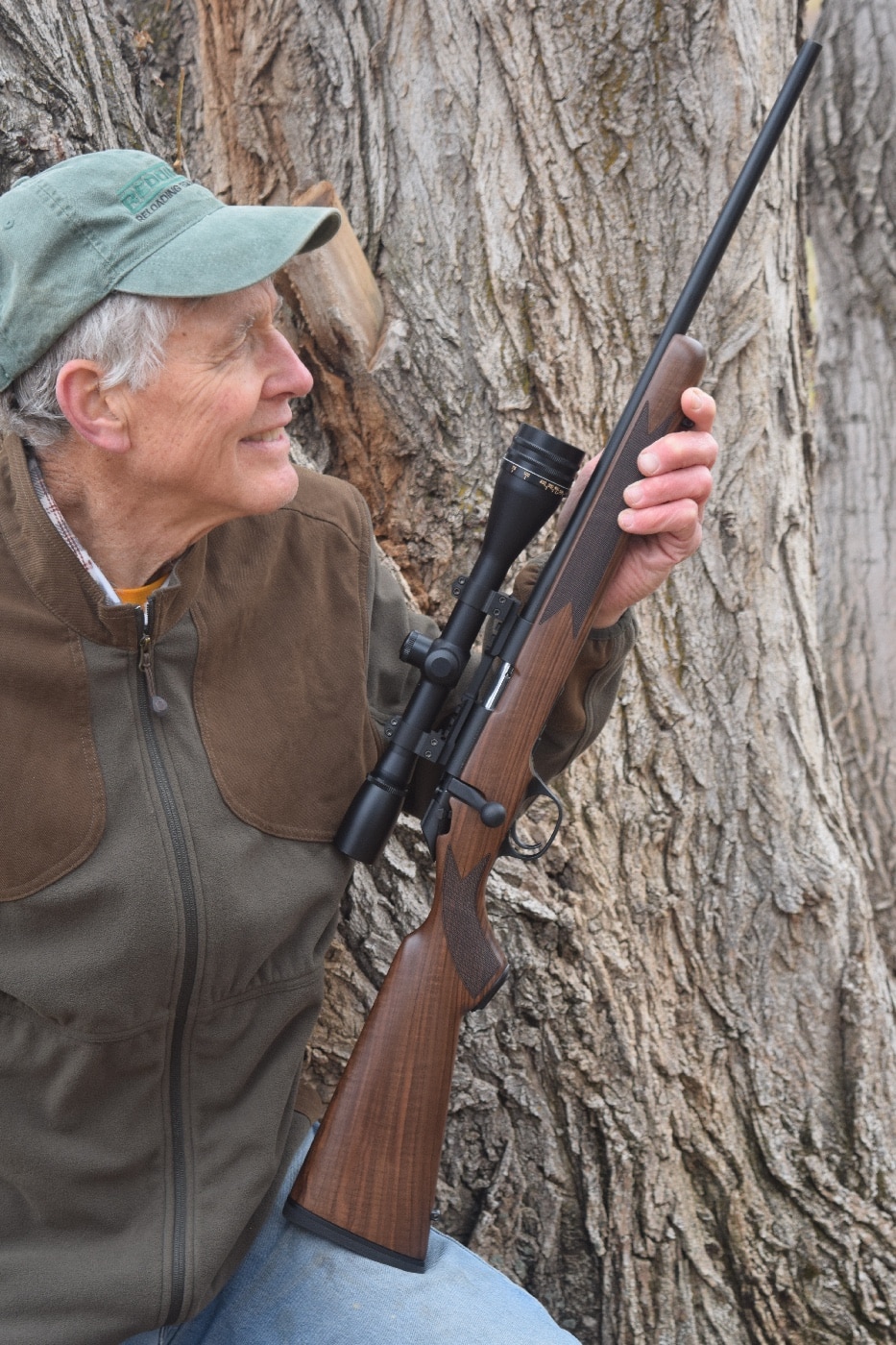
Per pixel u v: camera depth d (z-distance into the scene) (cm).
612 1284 202
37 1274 132
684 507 140
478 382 197
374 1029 147
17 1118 133
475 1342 138
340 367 194
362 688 150
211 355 121
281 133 200
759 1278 201
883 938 304
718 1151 208
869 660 324
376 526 202
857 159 313
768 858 213
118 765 129
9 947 129
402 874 197
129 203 118
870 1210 204
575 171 195
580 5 191
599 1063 205
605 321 199
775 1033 212
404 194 197
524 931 201
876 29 304
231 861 134
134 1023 131
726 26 192
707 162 197
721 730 212
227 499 129
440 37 192
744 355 206
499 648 147
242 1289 148
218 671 138
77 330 119
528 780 147
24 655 126
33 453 130
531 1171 204
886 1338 197
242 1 197
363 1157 144
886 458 325
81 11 189
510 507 143
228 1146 140
